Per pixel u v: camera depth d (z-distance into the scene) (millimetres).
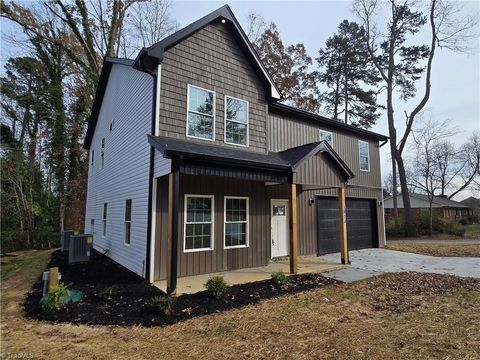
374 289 6598
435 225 21609
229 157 6922
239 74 9406
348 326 4449
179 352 3703
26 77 20688
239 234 9078
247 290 6406
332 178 9500
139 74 9008
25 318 5148
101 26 19109
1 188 16938
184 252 7836
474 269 8781
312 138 12391
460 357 3400
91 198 15414
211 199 8531
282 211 10930
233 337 4109
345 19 27156
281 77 22844
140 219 8227
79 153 20016
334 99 28297
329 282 7289
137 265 8172
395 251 13086
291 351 3652
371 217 14641
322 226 12234
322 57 28312
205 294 6004
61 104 20016
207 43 8719
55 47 19938
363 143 14789
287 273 8148
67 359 3574
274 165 7828
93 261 10508
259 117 9766
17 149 18000
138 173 8609
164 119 7625
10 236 16438
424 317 4785
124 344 3965
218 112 8711
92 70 18984
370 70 26047
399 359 3398
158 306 5031
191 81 8242
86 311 5211
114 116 11766
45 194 18984
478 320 4570
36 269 9852
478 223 37500
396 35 22266
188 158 6445
